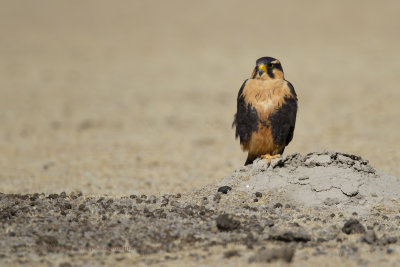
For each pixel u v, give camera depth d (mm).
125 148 21062
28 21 57344
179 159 19188
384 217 8945
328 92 30531
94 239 7934
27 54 44031
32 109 29078
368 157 17547
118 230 8211
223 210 9055
